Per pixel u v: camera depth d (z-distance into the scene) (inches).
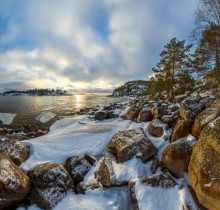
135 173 273.7
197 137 279.0
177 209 202.5
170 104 594.6
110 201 242.7
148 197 221.8
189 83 896.3
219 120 221.1
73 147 380.8
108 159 316.8
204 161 203.5
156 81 1089.4
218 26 541.0
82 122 720.3
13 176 227.5
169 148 273.9
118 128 492.4
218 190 176.1
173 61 900.6
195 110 354.9
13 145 331.3
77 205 235.0
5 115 1108.5
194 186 207.2
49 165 277.9
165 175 240.8
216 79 665.0
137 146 310.5
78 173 291.7
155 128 389.7
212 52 595.8
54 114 1151.6
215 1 530.9
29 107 1647.4
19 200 229.3
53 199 235.3
